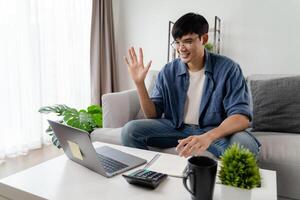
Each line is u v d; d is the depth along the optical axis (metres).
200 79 1.57
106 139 1.70
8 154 2.35
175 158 1.16
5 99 2.29
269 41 2.62
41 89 2.57
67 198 0.82
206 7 2.83
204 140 1.09
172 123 1.60
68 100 2.90
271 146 1.46
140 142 1.50
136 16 3.20
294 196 1.36
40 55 2.53
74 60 2.93
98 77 3.06
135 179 0.89
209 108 1.51
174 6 2.97
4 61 2.26
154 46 3.15
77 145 1.00
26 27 2.39
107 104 1.90
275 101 1.76
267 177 0.96
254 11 2.64
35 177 0.96
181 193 0.85
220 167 0.77
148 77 2.21
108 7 3.12
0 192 0.92
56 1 2.67
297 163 1.34
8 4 2.25
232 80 1.44
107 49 3.11
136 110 2.00
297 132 1.72
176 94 1.62
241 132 1.29
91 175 0.98
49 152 2.50
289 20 2.52
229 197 0.72
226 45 2.80
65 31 2.80
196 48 1.47
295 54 2.54
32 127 2.53
